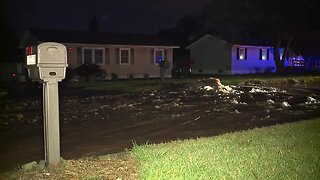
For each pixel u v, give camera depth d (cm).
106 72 3152
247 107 1523
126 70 3278
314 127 966
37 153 783
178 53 4750
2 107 1516
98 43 3094
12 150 810
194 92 2014
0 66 3300
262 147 724
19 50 3475
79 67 2908
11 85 2608
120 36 3516
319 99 1866
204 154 667
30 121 1184
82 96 1869
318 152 693
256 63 4084
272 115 1324
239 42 3888
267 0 3434
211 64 4038
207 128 1067
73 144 863
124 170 573
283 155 667
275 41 3841
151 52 3428
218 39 3934
